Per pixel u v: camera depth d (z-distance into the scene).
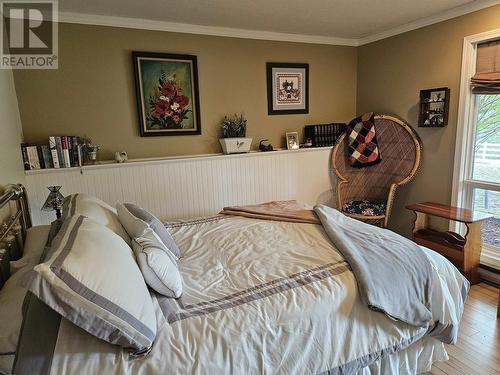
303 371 1.28
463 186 3.20
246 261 1.77
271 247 1.94
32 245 1.72
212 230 2.31
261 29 3.49
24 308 1.10
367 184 3.79
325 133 3.94
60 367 1.02
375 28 3.59
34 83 2.79
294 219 2.39
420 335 1.60
